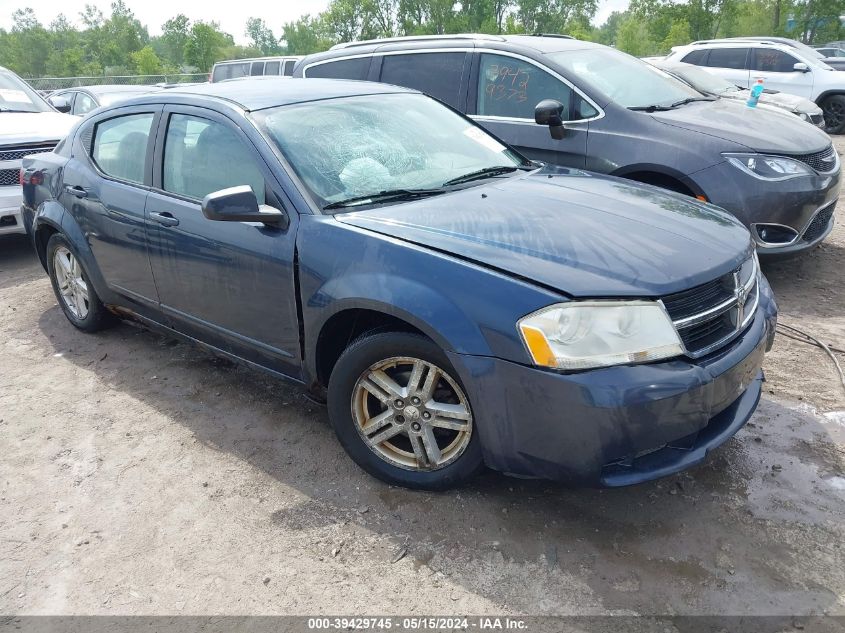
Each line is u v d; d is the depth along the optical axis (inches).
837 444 127.6
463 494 117.7
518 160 157.8
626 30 2522.1
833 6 1594.5
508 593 97.3
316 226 119.6
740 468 121.7
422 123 153.1
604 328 95.5
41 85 1403.8
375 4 2657.5
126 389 163.0
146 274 155.6
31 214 194.1
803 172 196.4
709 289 104.3
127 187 157.5
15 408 156.9
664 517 110.3
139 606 98.8
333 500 118.8
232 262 132.0
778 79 537.0
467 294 101.6
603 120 212.8
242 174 133.0
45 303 225.3
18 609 99.6
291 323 125.6
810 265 229.3
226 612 97.0
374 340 112.1
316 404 151.4
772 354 164.4
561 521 110.4
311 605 97.3
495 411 101.2
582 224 114.0
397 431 116.5
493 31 2677.2
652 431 95.7
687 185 199.0
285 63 768.9
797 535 105.1
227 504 119.5
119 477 129.0
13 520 118.5
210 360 175.6
